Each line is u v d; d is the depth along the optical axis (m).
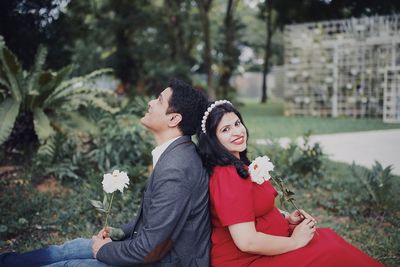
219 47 20.53
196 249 1.97
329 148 7.91
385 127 11.02
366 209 4.50
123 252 1.93
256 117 14.25
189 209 1.92
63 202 4.52
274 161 5.75
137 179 4.73
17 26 8.78
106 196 2.25
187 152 2.01
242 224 1.89
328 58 14.84
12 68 6.02
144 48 15.99
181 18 18.34
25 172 5.46
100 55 15.55
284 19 18.39
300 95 15.13
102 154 5.25
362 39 14.00
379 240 3.74
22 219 3.89
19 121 6.38
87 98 6.65
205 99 2.15
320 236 2.12
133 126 5.81
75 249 2.26
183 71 16.00
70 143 5.89
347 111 14.41
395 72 13.12
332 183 5.46
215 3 23.73
